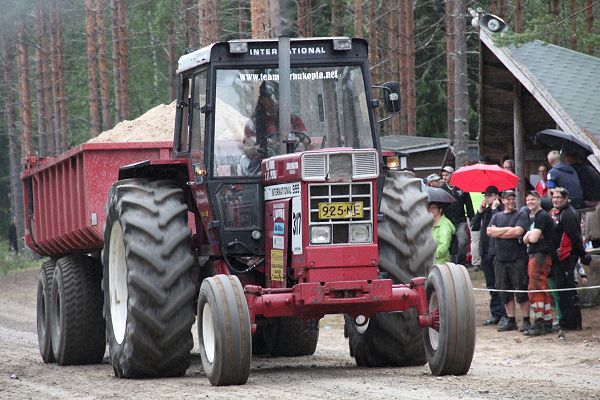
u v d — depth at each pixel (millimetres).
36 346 35250
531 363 24703
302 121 21766
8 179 137375
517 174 44938
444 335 19750
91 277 27781
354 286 19766
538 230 30453
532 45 45531
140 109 114312
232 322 19453
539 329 30547
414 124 72500
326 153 19875
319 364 24609
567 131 37719
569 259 30875
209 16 68500
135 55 114375
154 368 21891
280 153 21125
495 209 34656
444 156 63406
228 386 19641
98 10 83750
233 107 21562
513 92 45750
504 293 32312
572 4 56562
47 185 30625
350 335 23094
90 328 27422
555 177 33562
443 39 89875
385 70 84875
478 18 44250
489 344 29500
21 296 60281
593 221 34438
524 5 76562
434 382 19297
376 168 20031
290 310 19859
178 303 21391
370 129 21953
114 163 26391
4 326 45781
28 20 99188
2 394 20703
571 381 20250
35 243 32625
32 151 100438
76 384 22125
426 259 21500
